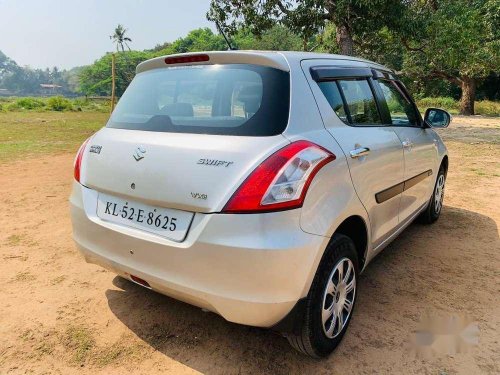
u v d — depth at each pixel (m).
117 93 95.31
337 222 2.41
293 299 2.19
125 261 2.50
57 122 22.02
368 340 2.79
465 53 19.02
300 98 2.47
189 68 2.75
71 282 3.52
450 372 2.50
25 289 3.39
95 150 2.77
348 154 2.60
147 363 2.56
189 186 2.22
